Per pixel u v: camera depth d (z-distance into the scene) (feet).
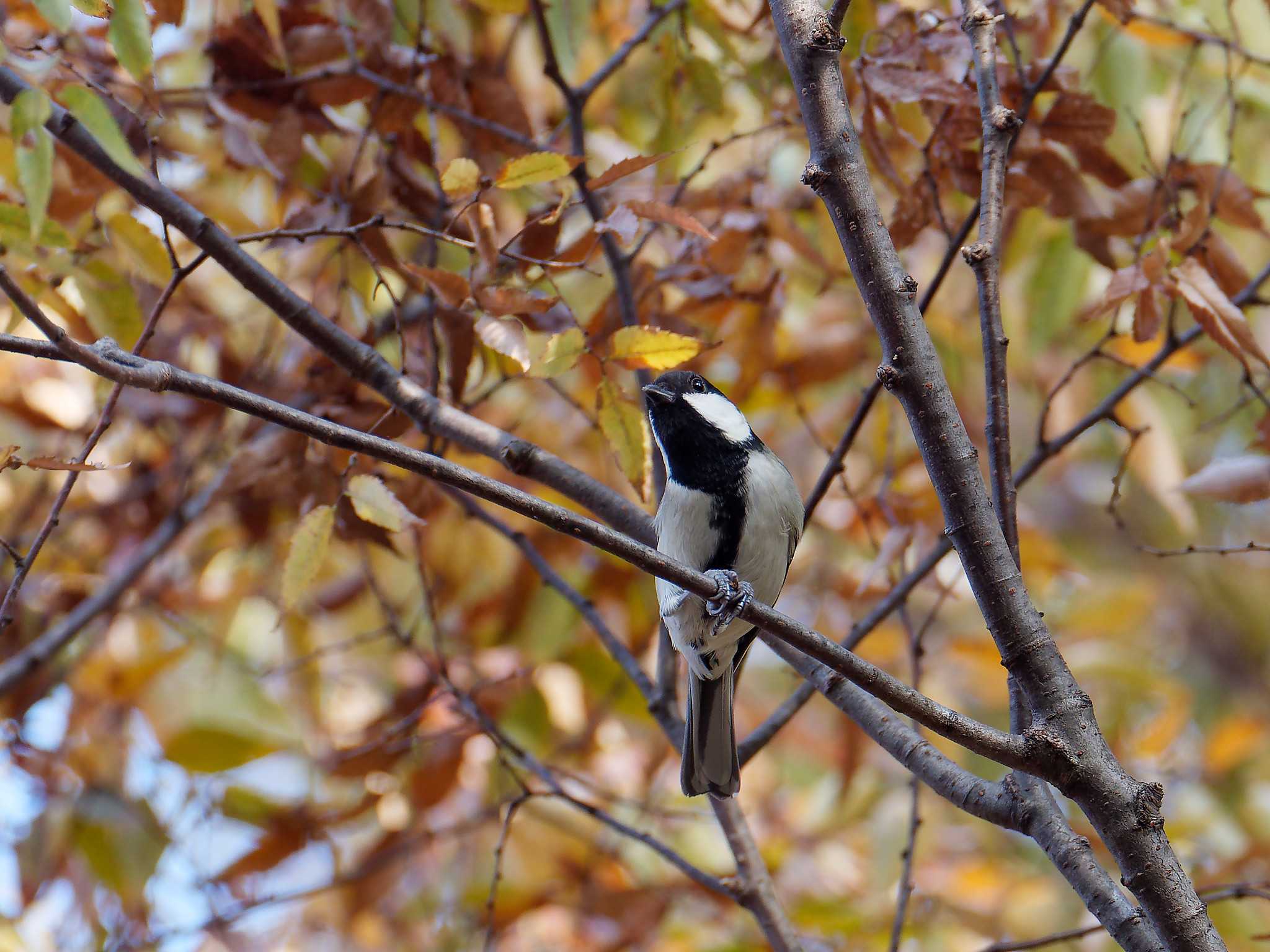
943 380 17.10
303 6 27.48
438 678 28.22
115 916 31.94
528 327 24.48
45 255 22.53
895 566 31.35
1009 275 33.32
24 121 15.64
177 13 22.57
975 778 18.54
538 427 34.88
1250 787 36.45
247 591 33.04
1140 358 33.14
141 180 21.09
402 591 34.53
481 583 33.96
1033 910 32.27
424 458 16.51
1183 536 49.88
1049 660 16.39
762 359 30.58
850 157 17.40
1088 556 49.83
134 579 30.30
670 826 34.24
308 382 26.66
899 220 24.75
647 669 34.55
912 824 23.29
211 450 32.48
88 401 32.42
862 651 35.32
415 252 29.48
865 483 33.42
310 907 33.47
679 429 25.39
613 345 20.33
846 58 27.86
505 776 33.19
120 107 26.76
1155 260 22.03
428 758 30.68
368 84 26.55
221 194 30.50
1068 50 30.35
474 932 32.94
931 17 26.00
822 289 27.81
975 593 16.84
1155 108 31.60
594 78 27.30
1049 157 25.31
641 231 29.32
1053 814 17.17
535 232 24.35
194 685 31.86
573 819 33.68
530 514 16.55
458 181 20.53
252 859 30.42
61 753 31.60
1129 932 15.60
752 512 24.95
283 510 30.48
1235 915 31.40
